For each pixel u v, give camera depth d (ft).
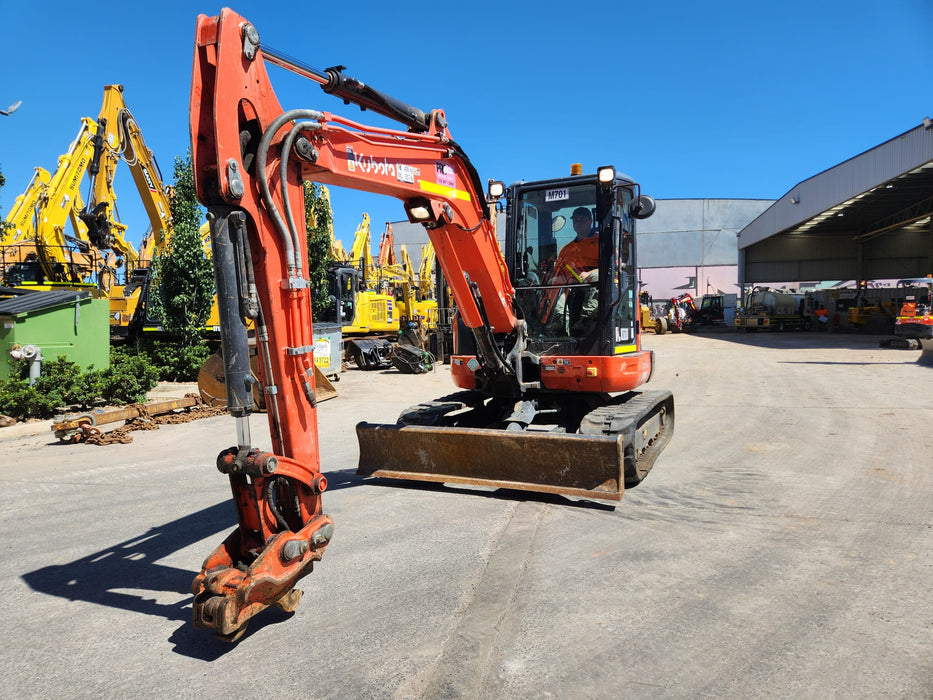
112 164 50.55
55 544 14.70
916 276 125.80
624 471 18.21
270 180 10.52
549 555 13.35
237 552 10.09
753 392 39.11
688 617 10.56
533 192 21.16
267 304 10.45
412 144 14.23
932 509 16.15
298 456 10.85
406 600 11.37
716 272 168.55
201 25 9.55
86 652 9.95
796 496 17.44
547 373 19.98
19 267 56.54
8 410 31.24
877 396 36.01
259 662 9.47
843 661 9.18
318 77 11.97
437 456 18.28
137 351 49.75
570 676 8.88
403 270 75.25
